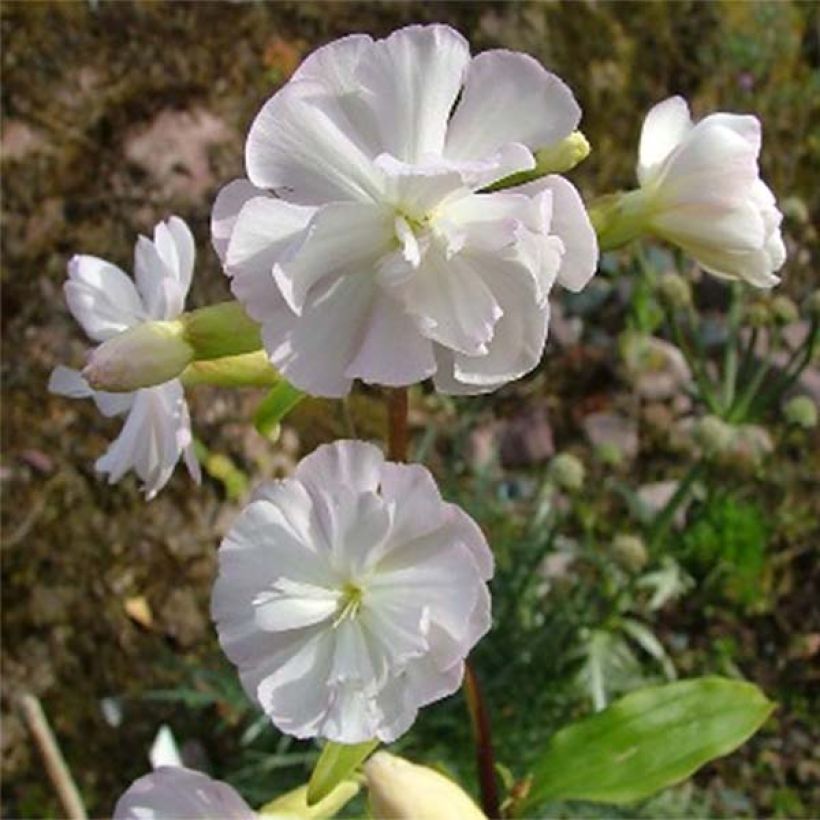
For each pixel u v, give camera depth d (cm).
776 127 41
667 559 32
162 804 15
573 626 30
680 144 15
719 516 34
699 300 38
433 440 35
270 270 13
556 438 36
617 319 38
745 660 33
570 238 13
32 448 33
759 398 34
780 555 34
